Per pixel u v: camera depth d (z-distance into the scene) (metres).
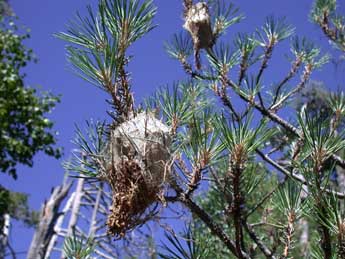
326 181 0.87
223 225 1.31
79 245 1.03
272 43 1.59
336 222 0.86
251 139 0.94
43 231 4.38
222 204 1.11
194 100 1.12
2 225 4.47
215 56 1.45
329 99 1.31
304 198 1.12
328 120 0.92
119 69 0.93
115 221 0.89
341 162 1.11
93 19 0.94
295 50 1.64
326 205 0.87
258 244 1.12
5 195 4.54
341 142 0.88
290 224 1.10
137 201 0.90
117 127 0.95
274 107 1.47
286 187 1.12
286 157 1.40
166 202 0.92
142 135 0.92
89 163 0.98
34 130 4.47
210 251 1.09
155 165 0.91
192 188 0.96
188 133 1.04
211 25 1.60
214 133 0.97
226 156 0.98
